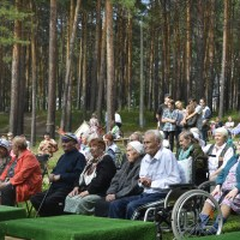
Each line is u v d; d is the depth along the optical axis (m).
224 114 46.22
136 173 8.45
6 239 4.80
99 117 34.50
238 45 54.91
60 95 59.94
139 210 7.66
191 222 7.52
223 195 8.37
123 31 48.28
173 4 46.00
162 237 7.94
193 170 8.78
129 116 47.00
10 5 26.09
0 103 58.59
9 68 59.47
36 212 9.69
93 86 43.75
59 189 9.65
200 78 39.03
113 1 25.50
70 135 9.91
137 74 65.25
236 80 57.97
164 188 7.89
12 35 26.25
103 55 34.53
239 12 52.91
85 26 46.41
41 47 53.78
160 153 8.06
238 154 8.49
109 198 8.49
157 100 47.66
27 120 50.09
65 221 4.84
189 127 16.48
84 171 9.50
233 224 9.24
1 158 11.57
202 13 38.88
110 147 12.09
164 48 44.03
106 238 4.38
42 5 46.81
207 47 45.00
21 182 9.83
